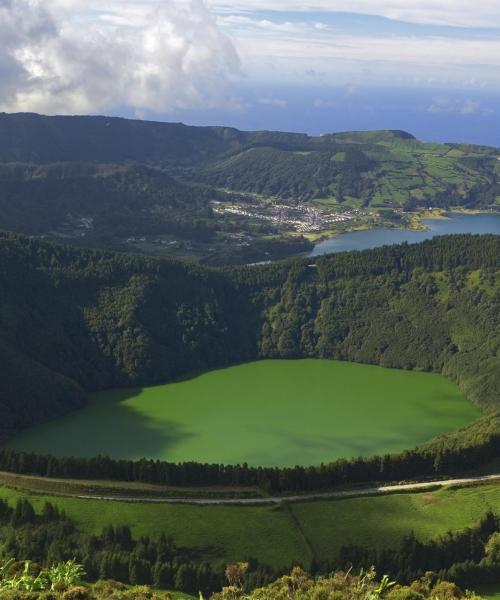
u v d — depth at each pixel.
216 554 199.75
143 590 155.62
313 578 182.00
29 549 192.75
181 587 185.38
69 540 198.50
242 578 183.50
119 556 189.62
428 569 198.25
